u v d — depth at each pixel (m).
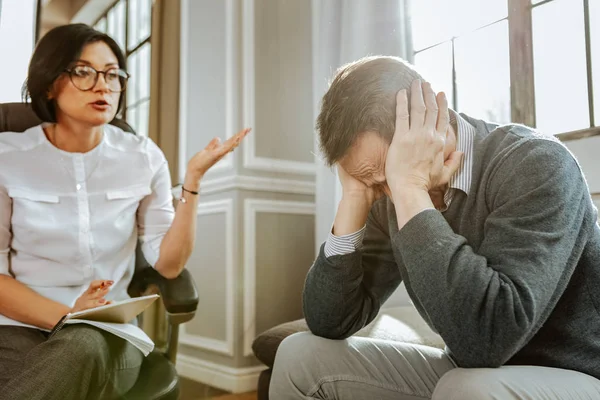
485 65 1.67
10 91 1.91
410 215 0.67
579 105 1.40
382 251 0.89
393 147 0.70
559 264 0.61
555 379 0.60
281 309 1.95
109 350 0.87
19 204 1.05
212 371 1.85
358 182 0.81
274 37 2.03
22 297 0.96
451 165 0.72
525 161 0.67
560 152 0.67
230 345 1.85
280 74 2.02
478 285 0.60
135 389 0.87
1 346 0.91
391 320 1.30
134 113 2.46
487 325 0.60
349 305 0.81
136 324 1.17
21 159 1.08
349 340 0.82
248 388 1.84
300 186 2.04
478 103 1.70
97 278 1.12
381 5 1.79
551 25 1.47
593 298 0.66
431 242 0.65
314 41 2.07
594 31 1.37
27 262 1.07
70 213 1.10
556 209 0.63
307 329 1.26
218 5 2.00
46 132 1.14
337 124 0.73
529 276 0.60
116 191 1.16
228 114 1.92
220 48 1.97
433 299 0.63
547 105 1.48
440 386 0.61
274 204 1.96
